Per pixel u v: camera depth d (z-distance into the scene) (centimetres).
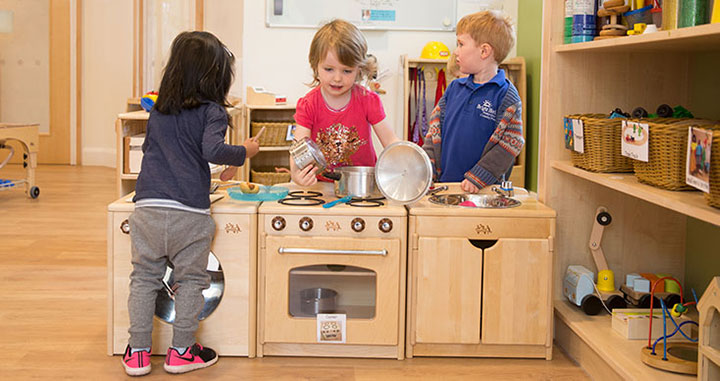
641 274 241
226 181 238
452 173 264
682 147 176
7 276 314
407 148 221
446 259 220
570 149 237
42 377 205
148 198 205
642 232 248
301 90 460
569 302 246
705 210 153
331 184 264
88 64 703
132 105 486
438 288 221
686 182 166
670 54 244
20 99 709
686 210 160
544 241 220
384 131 251
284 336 221
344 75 232
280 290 219
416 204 227
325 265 220
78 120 709
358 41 229
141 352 208
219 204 222
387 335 221
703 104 236
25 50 704
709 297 167
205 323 221
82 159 714
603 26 228
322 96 248
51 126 709
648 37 184
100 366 214
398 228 218
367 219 218
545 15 247
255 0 450
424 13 453
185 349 210
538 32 404
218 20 518
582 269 241
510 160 246
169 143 207
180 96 208
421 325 222
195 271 209
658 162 184
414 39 455
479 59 254
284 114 465
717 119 227
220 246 218
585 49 228
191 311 209
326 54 228
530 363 223
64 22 698
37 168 679
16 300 279
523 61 413
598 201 247
